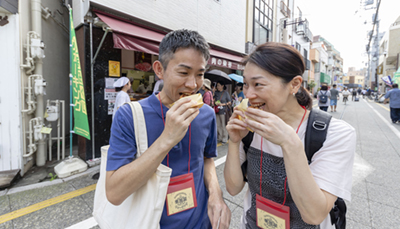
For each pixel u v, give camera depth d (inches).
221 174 139.5
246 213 46.3
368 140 222.8
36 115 146.2
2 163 125.6
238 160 43.4
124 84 153.2
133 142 37.7
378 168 146.6
